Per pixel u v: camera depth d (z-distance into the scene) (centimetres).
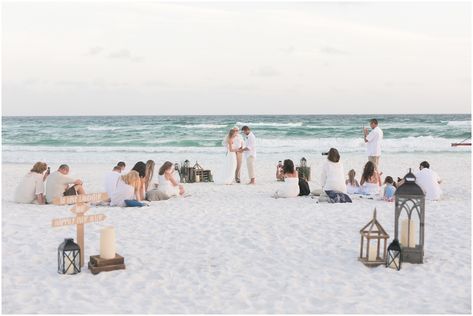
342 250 877
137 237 962
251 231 1012
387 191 1348
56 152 3356
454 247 895
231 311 612
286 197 1439
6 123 7738
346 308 622
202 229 1029
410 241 816
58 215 1167
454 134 4775
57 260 812
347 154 3100
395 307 626
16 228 1035
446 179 1939
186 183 1823
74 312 604
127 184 1284
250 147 1780
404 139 4041
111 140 4541
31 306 622
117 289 685
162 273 751
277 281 720
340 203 1320
